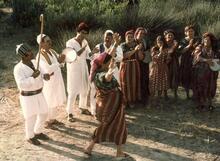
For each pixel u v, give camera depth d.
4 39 13.53
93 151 7.36
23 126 8.32
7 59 11.93
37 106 7.28
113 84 6.79
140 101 9.21
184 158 7.23
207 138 7.93
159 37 8.96
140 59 8.77
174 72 9.20
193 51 9.06
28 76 7.10
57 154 7.23
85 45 8.36
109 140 7.07
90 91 8.53
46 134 7.94
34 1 14.97
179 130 8.18
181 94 9.83
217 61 8.66
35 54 12.09
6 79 10.62
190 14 14.14
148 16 13.36
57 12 14.45
